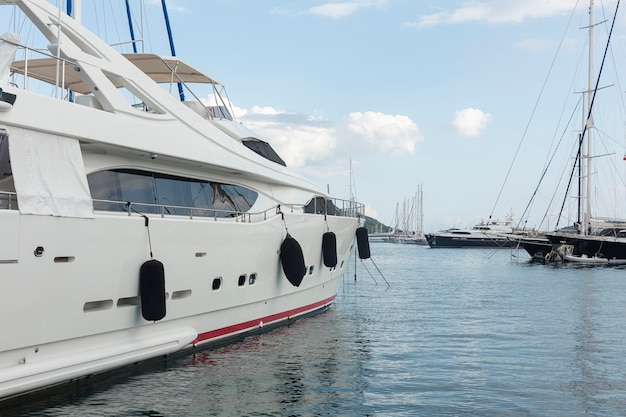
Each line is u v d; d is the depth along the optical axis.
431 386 9.25
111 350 8.49
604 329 14.84
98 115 8.77
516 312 18.06
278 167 14.05
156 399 8.15
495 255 69.12
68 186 8.00
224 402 8.17
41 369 7.42
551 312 18.16
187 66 13.26
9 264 7.01
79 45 9.77
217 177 11.87
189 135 10.76
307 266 14.42
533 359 11.27
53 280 7.56
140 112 9.77
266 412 7.83
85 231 7.98
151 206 9.74
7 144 7.57
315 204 14.98
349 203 17.50
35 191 7.48
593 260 48.62
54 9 9.46
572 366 10.70
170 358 10.20
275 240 12.57
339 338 13.03
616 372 10.27
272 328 13.46
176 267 9.59
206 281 10.38
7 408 7.44
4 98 7.27
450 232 90.69
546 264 47.94
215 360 10.53
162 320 9.52
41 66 11.48
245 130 13.77
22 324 7.23
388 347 12.23
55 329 7.66
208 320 10.85
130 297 8.81
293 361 10.72
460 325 15.32
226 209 11.86
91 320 8.16
